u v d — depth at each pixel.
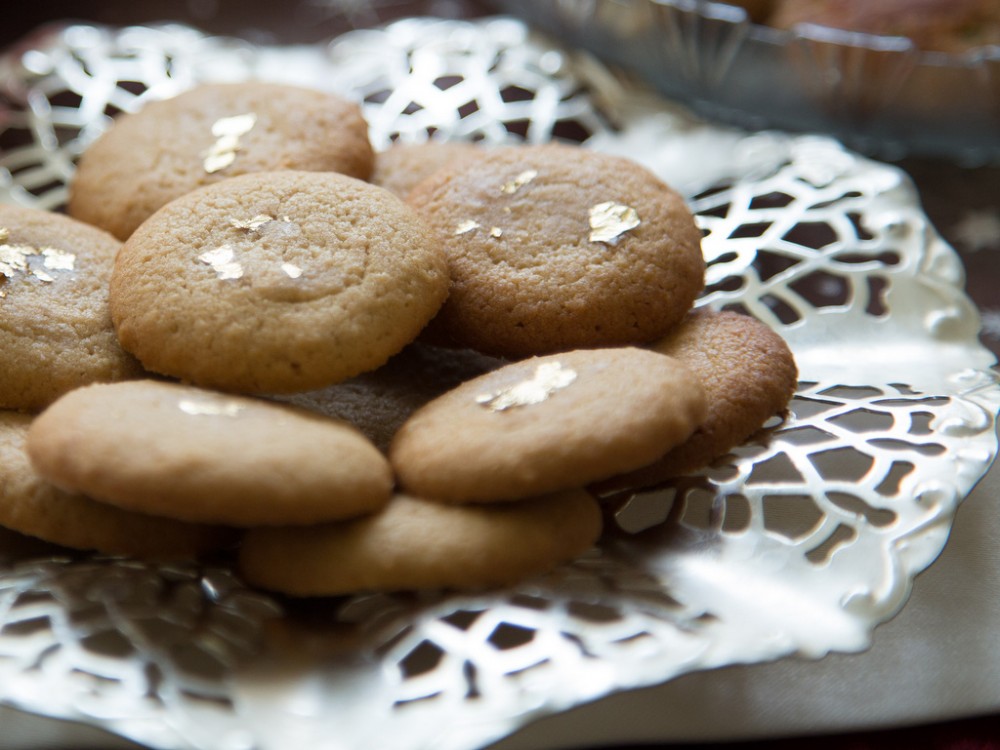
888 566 0.27
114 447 0.26
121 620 0.26
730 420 0.29
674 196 0.33
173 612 0.27
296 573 0.27
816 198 0.37
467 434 0.27
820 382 0.32
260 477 0.26
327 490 0.26
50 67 0.43
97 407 0.27
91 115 0.41
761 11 0.44
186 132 0.36
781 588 0.27
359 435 0.28
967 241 0.40
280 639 0.26
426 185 0.33
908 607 0.29
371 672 0.26
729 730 0.27
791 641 0.26
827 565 0.27
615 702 0.27
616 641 0.26
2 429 0.29
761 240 0.35
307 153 0.35
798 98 0.41
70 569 0.27
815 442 0.30
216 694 0.25
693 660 0.25
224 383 0.29
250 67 0.44
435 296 0.30
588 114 0.42
